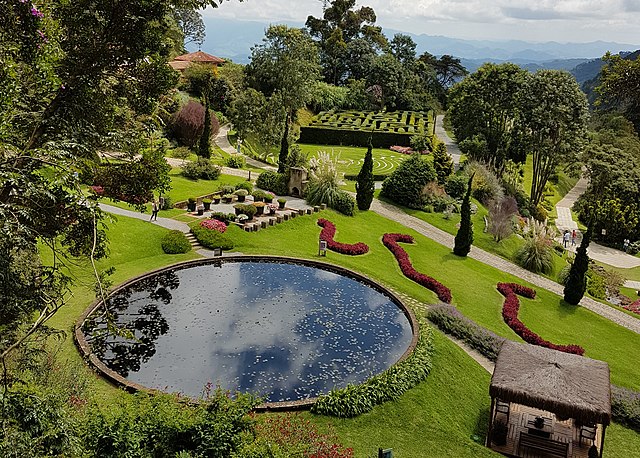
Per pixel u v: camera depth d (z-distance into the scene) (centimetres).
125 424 1045
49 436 809
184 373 1700
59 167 885
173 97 5331
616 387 2002
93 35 1034
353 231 3528
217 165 4653
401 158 6406
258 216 3372
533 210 5131
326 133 7125
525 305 2828
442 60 11969
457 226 3994
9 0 935
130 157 1183
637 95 5966
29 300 911
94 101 1060
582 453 1598
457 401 1752
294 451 1224
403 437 1495
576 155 5091
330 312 2253
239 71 7375
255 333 2002
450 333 2248
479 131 6247
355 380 1752
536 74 5047
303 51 6975
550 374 1598
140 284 2377
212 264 2689
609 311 2945
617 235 5031
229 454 1066
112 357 1758
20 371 1049
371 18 11412
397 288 2625
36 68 965
